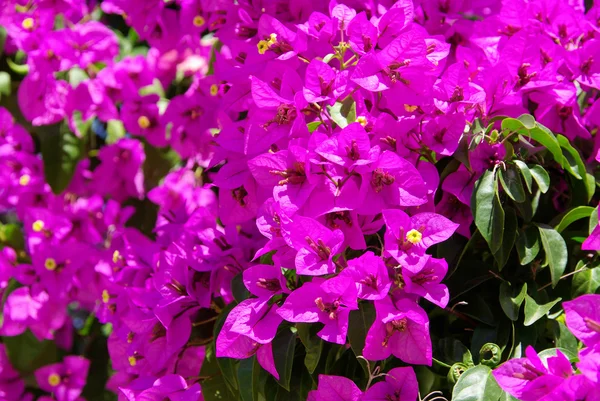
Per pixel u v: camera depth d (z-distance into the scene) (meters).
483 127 0.92
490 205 0.88
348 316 0.87
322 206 0.88
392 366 0.91
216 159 0.97
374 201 0.88
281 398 0.92
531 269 0.92
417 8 1.02
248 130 0.92
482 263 0.92
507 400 0.84
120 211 1.24
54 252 1.22
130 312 1.01
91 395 1.26
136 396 0.98
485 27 1.00
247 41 1.02
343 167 0.88
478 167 0.90
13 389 1.26
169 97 1.27
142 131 1.23
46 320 1.23
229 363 0.94
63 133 1.22
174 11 1.23
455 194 0.90
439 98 0.91
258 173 0.90
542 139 0.91
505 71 0.93
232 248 0.99
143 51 1.28
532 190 0.93
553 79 0.94
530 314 0.87
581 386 0.78
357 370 0.92
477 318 0.90
